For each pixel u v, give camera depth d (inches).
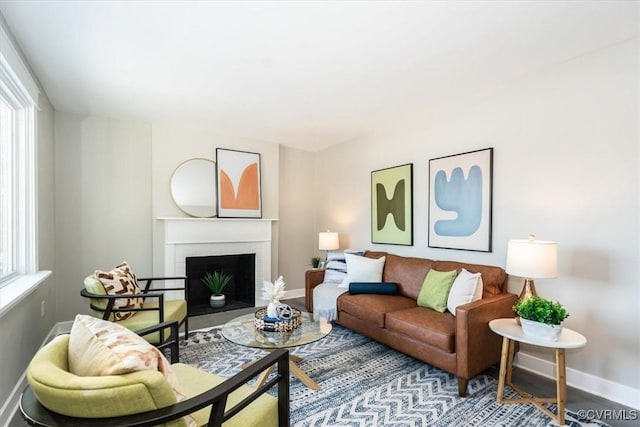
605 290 85.0
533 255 82.0
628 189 81.4
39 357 41.9
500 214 109.1
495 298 95.7
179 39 80.7
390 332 106.1
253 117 141.9
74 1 65.9
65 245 135.0
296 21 73.4
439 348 90.3
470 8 69.2
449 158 125.8
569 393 86.0
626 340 81.4
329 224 196.2
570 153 91.9
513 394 85.3
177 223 154.5
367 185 168.7
